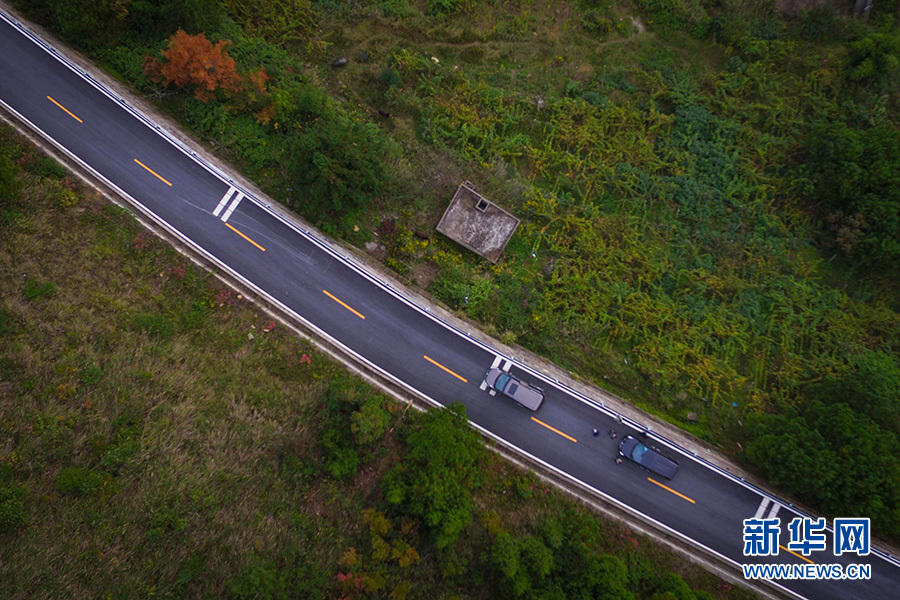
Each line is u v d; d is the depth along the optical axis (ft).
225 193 92.43
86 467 73.31
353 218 94.73
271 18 99.30
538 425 92.17
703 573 88.02
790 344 96.53
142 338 81.92
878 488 78.28
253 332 87.81
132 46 92.53
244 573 69.31
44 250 82.33
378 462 83.25
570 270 96.84
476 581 76.84
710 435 94.02
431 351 92.27
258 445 80.38
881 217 92.27
